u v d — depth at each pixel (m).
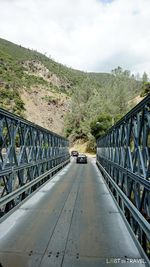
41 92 138.38
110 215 7.52
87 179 16.55
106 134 16.14
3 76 129.00
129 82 120.88
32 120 111.38
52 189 12.26
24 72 162.38
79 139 84.81
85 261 4.57
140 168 5.91
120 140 9.02
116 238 5.68
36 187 12.14
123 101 81.94
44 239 5.58
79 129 84.88
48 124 119.31
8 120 7.81
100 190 12.03
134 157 6.46
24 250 5.02
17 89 123.56
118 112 74.75
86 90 94.94
